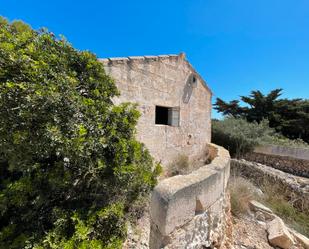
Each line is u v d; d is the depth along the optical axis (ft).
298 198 21.99
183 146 23.03
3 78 6.87
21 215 7.69
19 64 6.70
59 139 6.57
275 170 27.99
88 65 9.09
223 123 38.73
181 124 22.48
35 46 7.61
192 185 6.38
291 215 19.01
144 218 11.51
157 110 24.75
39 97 6.42
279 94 55.98
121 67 14.74
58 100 6.80
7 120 6.74
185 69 22.97
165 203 5.29
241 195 15.70
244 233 11.93
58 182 7.48
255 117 55.21
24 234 7.32
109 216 8.46
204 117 28.19
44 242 7.05
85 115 7.64
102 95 9.27
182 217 5.90
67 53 8.76
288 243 11.00
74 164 7.74
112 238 8.19
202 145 27.68
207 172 8.03
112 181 8.41
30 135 6.79
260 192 22.03
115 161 8.13
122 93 14.85
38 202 7.37
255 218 14.03
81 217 7.81
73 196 8.54
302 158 29.12
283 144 35.01
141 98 16.70
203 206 7.05
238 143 34.83
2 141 6.87
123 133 8.84
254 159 34.76
